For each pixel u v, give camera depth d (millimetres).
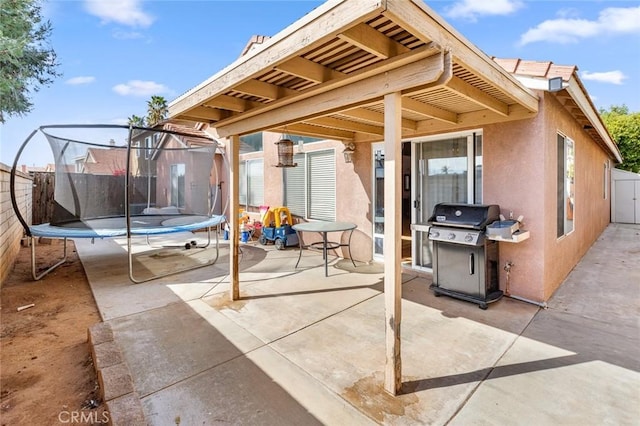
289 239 7625
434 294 4457
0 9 7715
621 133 18688
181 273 5652
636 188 13586
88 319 3799
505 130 4223
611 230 11219
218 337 3260
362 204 6258
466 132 4676
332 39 2141
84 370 2773
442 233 4207
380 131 5312
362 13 1713
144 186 8453
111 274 5598
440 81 2178
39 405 2322
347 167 6477
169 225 6527
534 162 4012
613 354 2883
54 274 5660
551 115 4258
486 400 2281
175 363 2787
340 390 2416
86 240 9055
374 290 4645
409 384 2475
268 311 3914
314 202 7414
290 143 5625
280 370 2678
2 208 5148
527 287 4141
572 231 5805
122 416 2072
